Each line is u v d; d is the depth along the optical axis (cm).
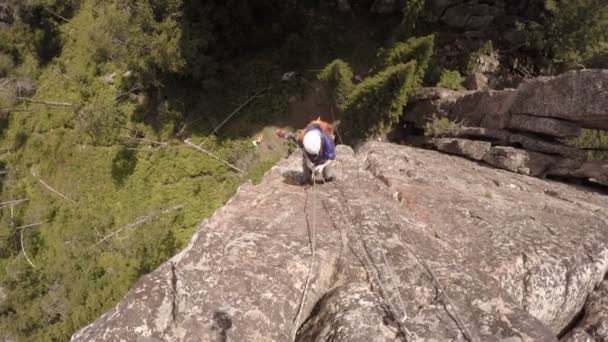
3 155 2600
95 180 2233
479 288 428
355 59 2194
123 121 2217
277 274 436
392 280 439
